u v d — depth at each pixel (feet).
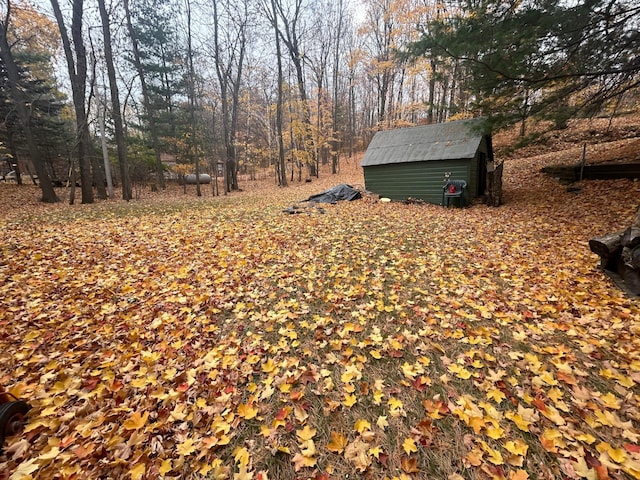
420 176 34.86
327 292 12.51
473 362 8.11
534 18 17.79
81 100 41.78
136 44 62.28
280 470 5.62
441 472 5.43
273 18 61.16
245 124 105.50
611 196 24.11
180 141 73.72
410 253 16.56
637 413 6.36
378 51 72.02
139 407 7.04
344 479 5.37
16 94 41.29
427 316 10.44
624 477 5.14
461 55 20.03
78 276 14.47
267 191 60.90
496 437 5.92
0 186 56.80
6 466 5.56
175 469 5.62
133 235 21.44
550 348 8.46
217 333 10.12
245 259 16.34
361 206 32.19
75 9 39.22
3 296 12.35
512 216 24.00
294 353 8.94
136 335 9.91
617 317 9.70
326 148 102.89
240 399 7.28
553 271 13.41
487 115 23.16
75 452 5.81
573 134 46.44
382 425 6.39
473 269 14.23
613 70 18.79
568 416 6.43
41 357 8.77
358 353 8.75
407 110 67.36
